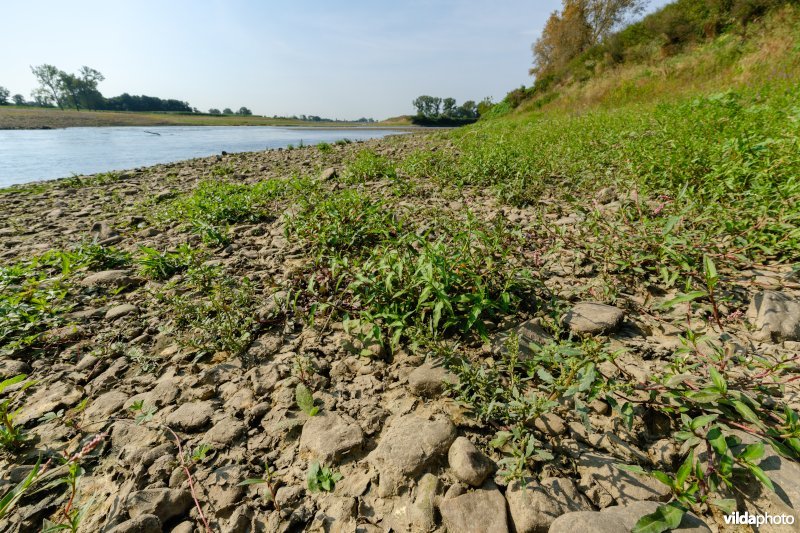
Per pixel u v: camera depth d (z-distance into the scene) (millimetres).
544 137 9164
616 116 10156
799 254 2922
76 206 7691
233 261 4305
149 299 3701
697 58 15758
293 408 2270
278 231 5195
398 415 2152
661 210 3826
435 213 4879
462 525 1555
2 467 2045
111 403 2416
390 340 2686
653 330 2605
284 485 1847
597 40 35688
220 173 10375
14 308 3389
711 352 2271
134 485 1879
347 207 4930
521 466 1682
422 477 1772
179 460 1995
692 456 1607
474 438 1955
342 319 3090
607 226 3744
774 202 3240
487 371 2303
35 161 15859
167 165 12695
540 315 2756
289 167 10781
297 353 2752
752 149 4230
